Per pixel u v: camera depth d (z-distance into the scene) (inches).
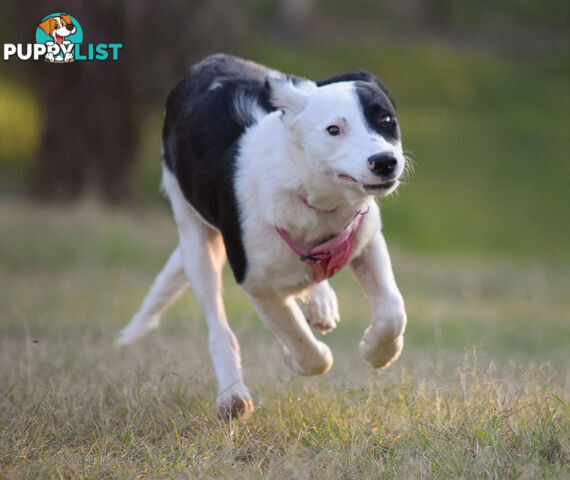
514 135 1675.7
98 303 547.5
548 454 233.9
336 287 671.1
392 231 1168.8
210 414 283.6
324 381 307.1
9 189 1242.0
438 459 227.5
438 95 1883.6
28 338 345.4
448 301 660.1
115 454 247.8
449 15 2456.9
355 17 2352.4
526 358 396.2
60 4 965.2
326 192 246.8
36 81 1055.6
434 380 299.9
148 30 968.3
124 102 1038.4
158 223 962.1
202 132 291.7
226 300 557.6
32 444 250.7
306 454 243.9
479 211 1273.4
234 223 264.8
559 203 1336.1
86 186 1060.5
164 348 376.5
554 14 2491.4
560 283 792.3
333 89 244.7
